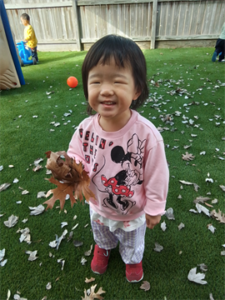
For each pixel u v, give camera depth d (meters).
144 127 0.90
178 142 2.73
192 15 7.54
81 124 1.06
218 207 1.87
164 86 4.61
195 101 3.84
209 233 1.66
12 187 2.18
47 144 2.85
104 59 0.74
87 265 1.51
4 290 1.39
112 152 0.93
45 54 8.32
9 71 4.69
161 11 7.59
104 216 1.13
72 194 0.90
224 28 5.59
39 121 3.45
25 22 6.36
